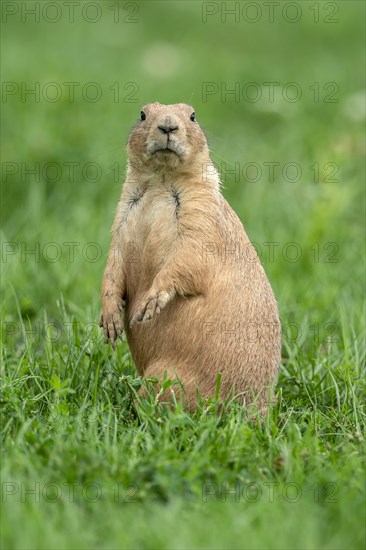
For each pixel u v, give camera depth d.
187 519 7.11
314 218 15.39
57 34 28.98
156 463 7.86
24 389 9.87
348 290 13.54
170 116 9.66
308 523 6.96
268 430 8.89
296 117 21.31
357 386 10.45
